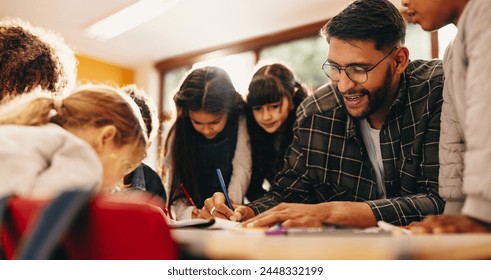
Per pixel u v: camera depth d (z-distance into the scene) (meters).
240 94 1.71
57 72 1.07
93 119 0.74
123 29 3.79
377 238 0.54
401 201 1.06
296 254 0.53
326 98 1.39
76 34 3.99
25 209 0.52
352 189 1.32
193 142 1.61
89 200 0.50
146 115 1.51
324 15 3.50
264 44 3.95
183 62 4.58
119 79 4.83
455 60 0.85
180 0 3.33
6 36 1.03
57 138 0.59
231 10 3.48
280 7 3.40
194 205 1.51
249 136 1.66
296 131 1.42
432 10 0.96
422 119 1.19
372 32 1.12
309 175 1.38
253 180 1.67
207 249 0.58
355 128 1.29
